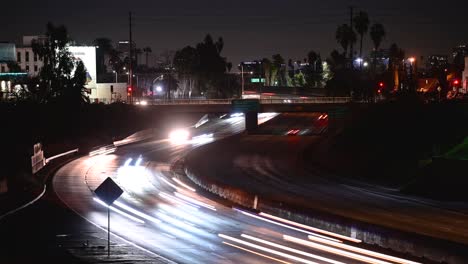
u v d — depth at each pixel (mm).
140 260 28922
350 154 92688
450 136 87375
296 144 105812
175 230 39812
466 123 89938
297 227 42000
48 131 93188
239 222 43594
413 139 90688
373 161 85438
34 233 35781
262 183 69188
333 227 40281
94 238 34875
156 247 34281
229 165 84188
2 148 68125
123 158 88062
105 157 88750
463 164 63344
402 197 59938
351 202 56625
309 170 80188
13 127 86188
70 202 48781
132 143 110750
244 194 52156
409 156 84562
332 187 66500
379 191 63906
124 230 38750
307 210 43188
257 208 49375
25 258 28859
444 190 60969
